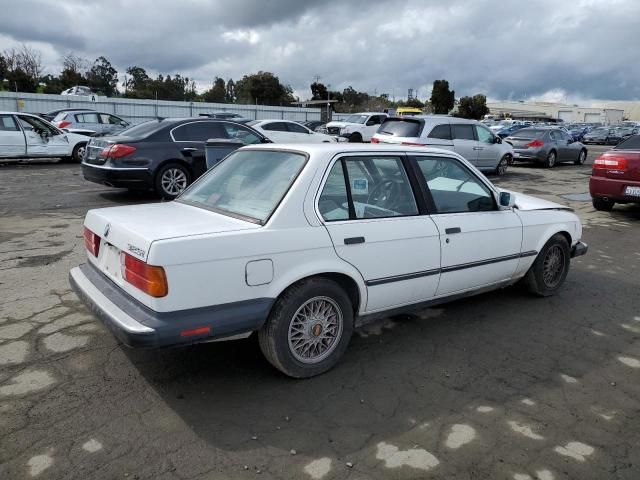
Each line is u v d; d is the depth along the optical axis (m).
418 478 2.59
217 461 2.67
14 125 14.82
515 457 2.77
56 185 11.61
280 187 3.42
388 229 3.69
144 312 2.93
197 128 9.95
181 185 9.73
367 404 3.23
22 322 4.22
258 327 3.17
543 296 5.22
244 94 69.31
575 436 2.97
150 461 2.65
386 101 91.38
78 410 3.06
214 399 3.23
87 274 3.62
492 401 3.31
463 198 4.35
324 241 3.36
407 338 4.21
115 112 36.44
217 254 2.97
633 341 4.29
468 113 76.62
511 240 4.61
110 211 3.71
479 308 4.91
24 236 6.93
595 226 8.86
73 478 2.51
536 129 18.86
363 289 3.61
